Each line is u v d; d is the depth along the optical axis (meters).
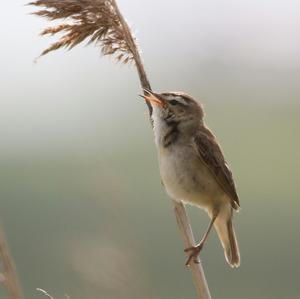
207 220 24.95
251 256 24.58
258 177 32.72
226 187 11.38
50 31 9.62
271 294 23.00
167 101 11.34
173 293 22.02
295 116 39.69
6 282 8.18
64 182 23.59
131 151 29.28
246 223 27.22
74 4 9.55
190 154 11.26
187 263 9.99
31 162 26.91
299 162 33.81
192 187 11.30
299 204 28.47
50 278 18.34
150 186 26.67
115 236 8.97
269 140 36.66
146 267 9.02
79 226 9.93
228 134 38.12
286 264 24.52
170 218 25.08
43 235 20.98
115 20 9.80
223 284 22.88
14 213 22.69
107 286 8.64
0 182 24.50
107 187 9.30
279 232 26.42
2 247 8.24
